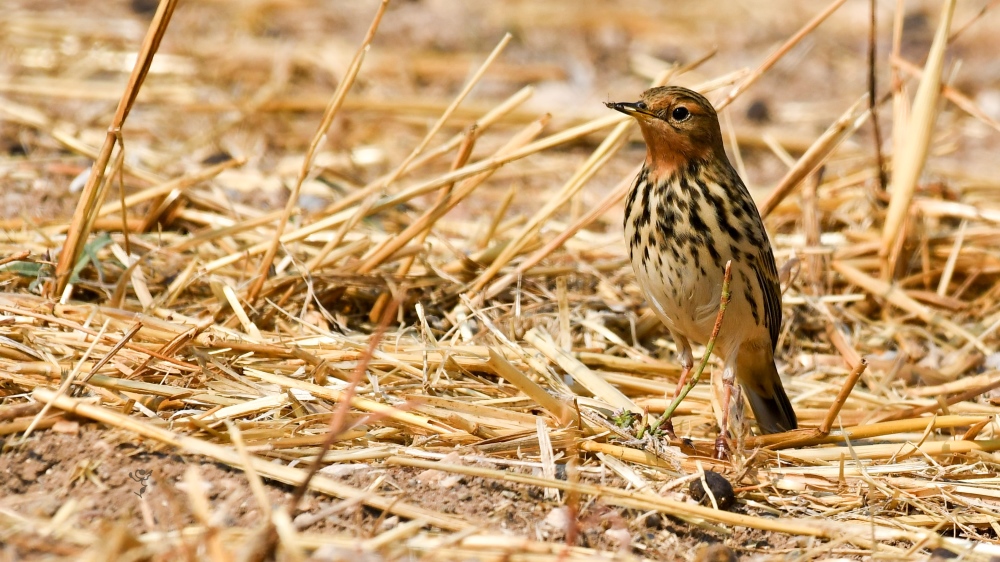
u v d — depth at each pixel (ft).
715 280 33.88
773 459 32.27
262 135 55.88
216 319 37.22
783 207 49.52
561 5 78.59
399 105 59.98
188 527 24.76
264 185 49.39
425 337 36.65
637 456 30.35
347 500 26.17
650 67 69.77
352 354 33.86
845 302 44.65
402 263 41.50
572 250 44.78
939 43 41.75
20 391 30.17
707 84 40.06
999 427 34.88
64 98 57.31
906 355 40.52
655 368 38.55
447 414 30.83
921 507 29.84
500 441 29.99
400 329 36.35
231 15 70.49
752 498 30.17
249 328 35.17
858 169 55.72
